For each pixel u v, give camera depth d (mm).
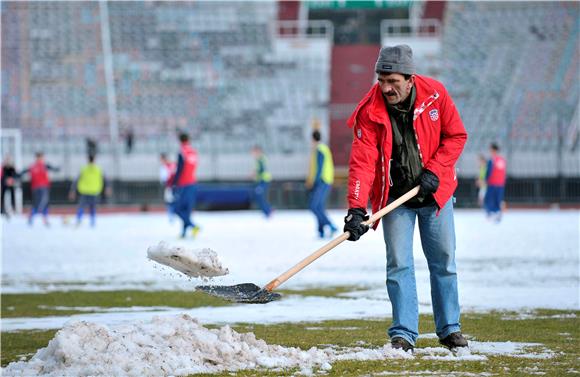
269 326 16609
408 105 12797
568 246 39688
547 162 89688
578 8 111812
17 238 49844
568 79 104500
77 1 112250
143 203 87562
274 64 109062
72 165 92562
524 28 111375
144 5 113250
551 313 18188
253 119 101688
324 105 100812
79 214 61812
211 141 99125
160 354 11172
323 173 45812
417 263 31562
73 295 23250
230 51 110688
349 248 40656
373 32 115438
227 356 11680
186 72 107812
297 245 41656
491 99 102688
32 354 13789
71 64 108125
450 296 13289
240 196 86125
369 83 105500
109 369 10430
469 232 50594
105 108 103812
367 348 13477
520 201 85812
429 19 113500
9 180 74000
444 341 13383
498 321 16875
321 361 11891
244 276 27344
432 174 12844
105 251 39812
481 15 112750
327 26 112375
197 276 12242
